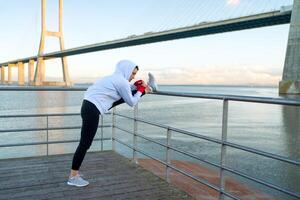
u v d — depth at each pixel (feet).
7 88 13.00
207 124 71.82
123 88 11.13
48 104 133.59
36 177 12.78
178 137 52.39
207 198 14.42
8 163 14.58
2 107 112.47
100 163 14.67
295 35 133.28
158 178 12.76
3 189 11.54
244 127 71.31
